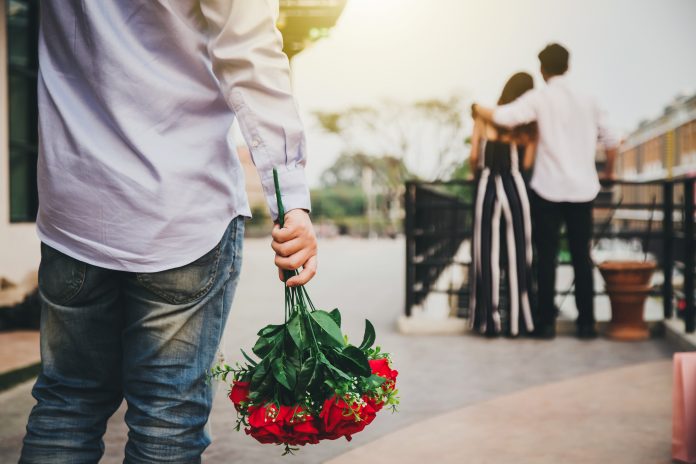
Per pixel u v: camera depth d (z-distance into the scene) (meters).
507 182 5.32
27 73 6.46
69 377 1.50
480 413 3.59
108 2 1.38
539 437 3.20
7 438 3.14
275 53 1.41
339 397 1.36
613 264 5.54
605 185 5.72
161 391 1.43
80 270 1.43
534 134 5.30
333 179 69.00
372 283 10.56
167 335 1.43
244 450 3.06
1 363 4.29
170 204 1.39
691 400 2.82
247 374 1.45
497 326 5.48
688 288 5.23
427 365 4.66
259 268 13.01
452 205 6.19
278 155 1.41
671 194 5.68
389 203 43.78
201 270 1.44
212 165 1.44
